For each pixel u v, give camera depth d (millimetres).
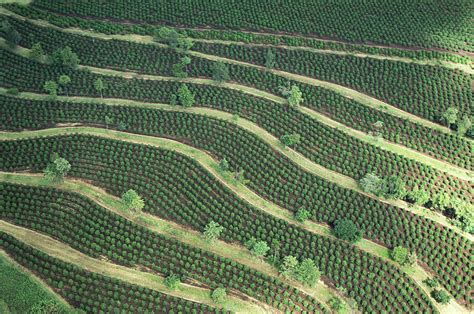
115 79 148125
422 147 139125
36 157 127562
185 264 112812
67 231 115375
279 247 116938
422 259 118375
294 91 142625
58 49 149625
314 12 171500
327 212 124000
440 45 164875
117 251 113688
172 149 133125
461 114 147625
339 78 154000
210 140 135500
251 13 170000
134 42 158375
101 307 105250
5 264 109250
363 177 130250
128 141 133625
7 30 150875
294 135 133750
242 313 107250
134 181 125312
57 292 106750
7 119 135625
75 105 140625
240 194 126562
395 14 172875
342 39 165250
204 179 127812
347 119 143750
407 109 148000
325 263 115875
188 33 162125
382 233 121375
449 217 126875
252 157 132500
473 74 158000
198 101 144000
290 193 127250
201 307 106750
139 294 107438
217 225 115875
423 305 111438
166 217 120688
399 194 126062
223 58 158000
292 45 162375
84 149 130375
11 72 146875
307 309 108875
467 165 137000
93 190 123750
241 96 146500
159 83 148000
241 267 113125
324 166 133125
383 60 158875
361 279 114125
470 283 116125
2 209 117688
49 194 121250
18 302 103438
